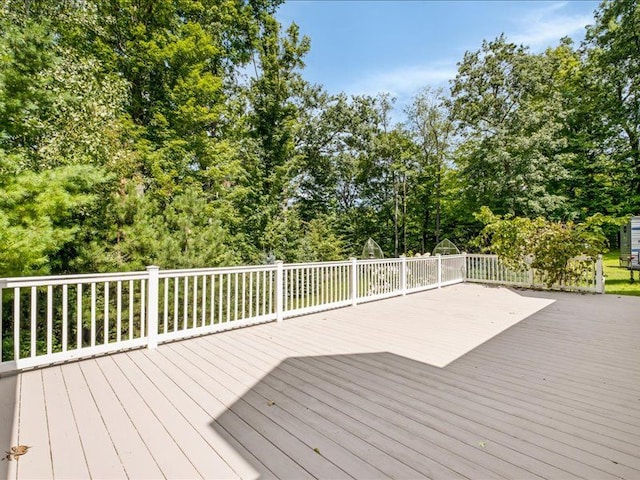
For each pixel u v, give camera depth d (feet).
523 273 31.48
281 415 8.70
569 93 54.90
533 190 43.98
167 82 37.01
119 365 12.17
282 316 18.95
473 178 50.42
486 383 10.73
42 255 17.28
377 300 25.13
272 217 50.90
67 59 23.15
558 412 8.87
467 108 57.98
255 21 49.65
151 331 14.03
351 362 12.62
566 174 46.39
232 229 45.52
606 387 10.42
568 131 55.06
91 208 20.84
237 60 50.08
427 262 30.22
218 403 9.34
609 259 50.88
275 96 50.90
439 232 67.46
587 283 28.53
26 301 20.58
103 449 7.27
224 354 13.42
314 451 7.18
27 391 10.02
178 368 11.93
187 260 21.57
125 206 20.83
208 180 40.63
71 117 21.75
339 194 85.61
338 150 77.20
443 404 9.31
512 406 9.20
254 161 47.75
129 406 9.15
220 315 16.61
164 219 24.71
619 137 53.98
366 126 74.59
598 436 7.75
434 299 25.67
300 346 14.46
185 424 8.27
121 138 28.48
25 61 19.56
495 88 55.47
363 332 16.65
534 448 7.29
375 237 75.66
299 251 51.67
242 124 47.14
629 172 52.29
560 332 16.70
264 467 6.68
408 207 72.90
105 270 19.71
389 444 7.43
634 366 12.19
